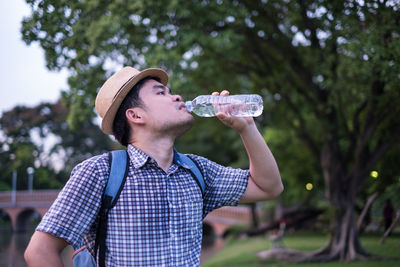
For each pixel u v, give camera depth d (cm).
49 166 3972
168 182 186
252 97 220
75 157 4162
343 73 812
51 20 480
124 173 181
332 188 1078
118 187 177
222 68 1060
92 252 186
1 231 3938
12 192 3944
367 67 631
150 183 181
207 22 880
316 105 1038
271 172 206
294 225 1984
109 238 175
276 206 2278
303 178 1844
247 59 1116
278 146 1722
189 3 790
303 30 902
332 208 1079
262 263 1112
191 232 186
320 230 2080
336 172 1075
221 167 215
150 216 177
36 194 3962
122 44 700
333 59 785
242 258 1234
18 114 3294
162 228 178
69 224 168
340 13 599
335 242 1052
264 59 1048
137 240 173
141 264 172
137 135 197
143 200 178
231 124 199
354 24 603
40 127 3588
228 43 800
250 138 201
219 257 1558
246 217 2622
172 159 198
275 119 1278
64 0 484
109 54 694
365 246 1145
